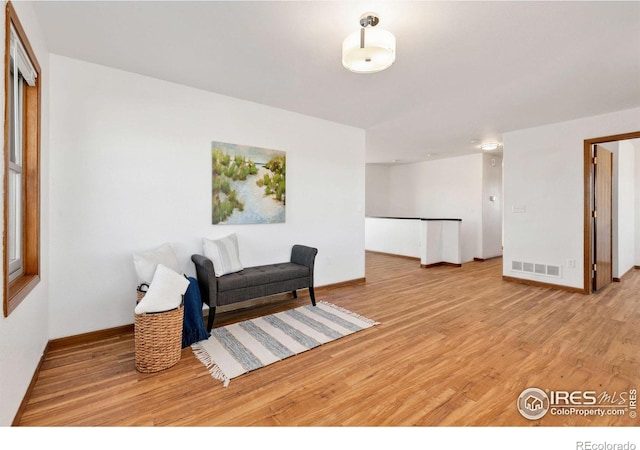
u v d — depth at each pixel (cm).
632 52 237
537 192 444
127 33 215
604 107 362
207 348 244
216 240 310
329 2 181
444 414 165
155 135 289
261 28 208
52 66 242
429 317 315
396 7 184
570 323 296
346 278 448
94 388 190
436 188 764
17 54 172
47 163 234
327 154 424
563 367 214
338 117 407
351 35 190
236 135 340
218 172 327
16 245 194
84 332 257
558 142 423
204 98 317
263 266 352
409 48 231
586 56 243
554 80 288
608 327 286
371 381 198
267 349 242
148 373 207
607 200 449
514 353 235
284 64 260
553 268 429
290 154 387
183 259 307
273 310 336
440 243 619
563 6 182
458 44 225
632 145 551
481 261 666
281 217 378
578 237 406
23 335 169
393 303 362
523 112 382
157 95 290
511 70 269
